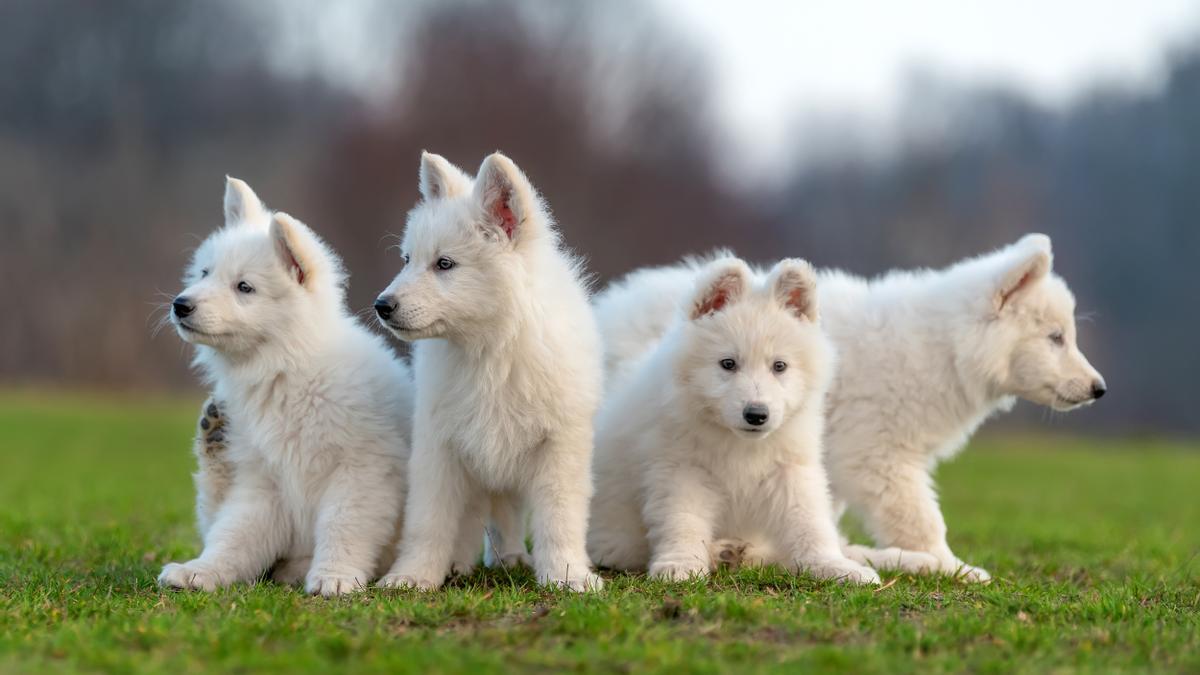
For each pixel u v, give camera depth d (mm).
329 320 8445
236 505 8273
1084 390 9852
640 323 10055
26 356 46062
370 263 43312
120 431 29938
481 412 7918
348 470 8070
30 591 7707
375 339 8875
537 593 7477
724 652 6074
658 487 8508
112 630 6379
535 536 8031
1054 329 9906
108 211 48312
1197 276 49094
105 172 49344
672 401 8461
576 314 8203
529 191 8031
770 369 8289
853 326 9859
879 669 5820
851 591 7598
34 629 6602
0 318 46000
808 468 8586
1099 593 8188
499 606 6973
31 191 48656
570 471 7988
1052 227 50875
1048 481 23656
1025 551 11477
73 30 51719
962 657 6184
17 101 51156
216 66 52969
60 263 47281
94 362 45562
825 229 54250
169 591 7699
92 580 8359
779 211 55938
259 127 51438
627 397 8805
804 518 8398
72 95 51844
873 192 57344
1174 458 31234
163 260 47156
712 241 48625
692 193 49344
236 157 50156
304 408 8117
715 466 8539
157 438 28453
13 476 19391
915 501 9578
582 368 8055
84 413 34844
